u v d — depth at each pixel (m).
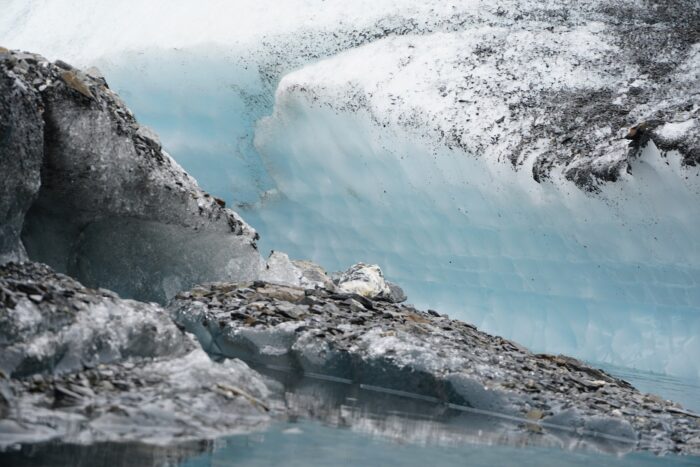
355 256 50.06
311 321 20.55
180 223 23.36
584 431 15.98
